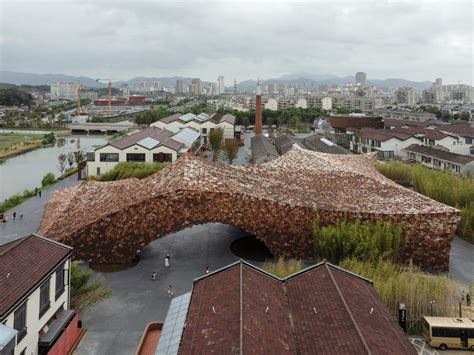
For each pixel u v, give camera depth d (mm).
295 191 54844
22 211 69125
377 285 36094
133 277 45000
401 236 48812
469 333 33375
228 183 50750
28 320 26672
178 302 31234
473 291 39688
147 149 95812
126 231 47938
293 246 50031
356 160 72062
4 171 108375
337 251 46062
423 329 35031
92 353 31734
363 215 49938
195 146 120938
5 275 26156
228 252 52219
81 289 36906
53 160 125562
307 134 182125
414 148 111438
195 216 48500
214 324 24250
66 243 47594
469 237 58875
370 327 24484
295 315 26672
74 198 55688
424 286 36844
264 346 22328
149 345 32406
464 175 81250
